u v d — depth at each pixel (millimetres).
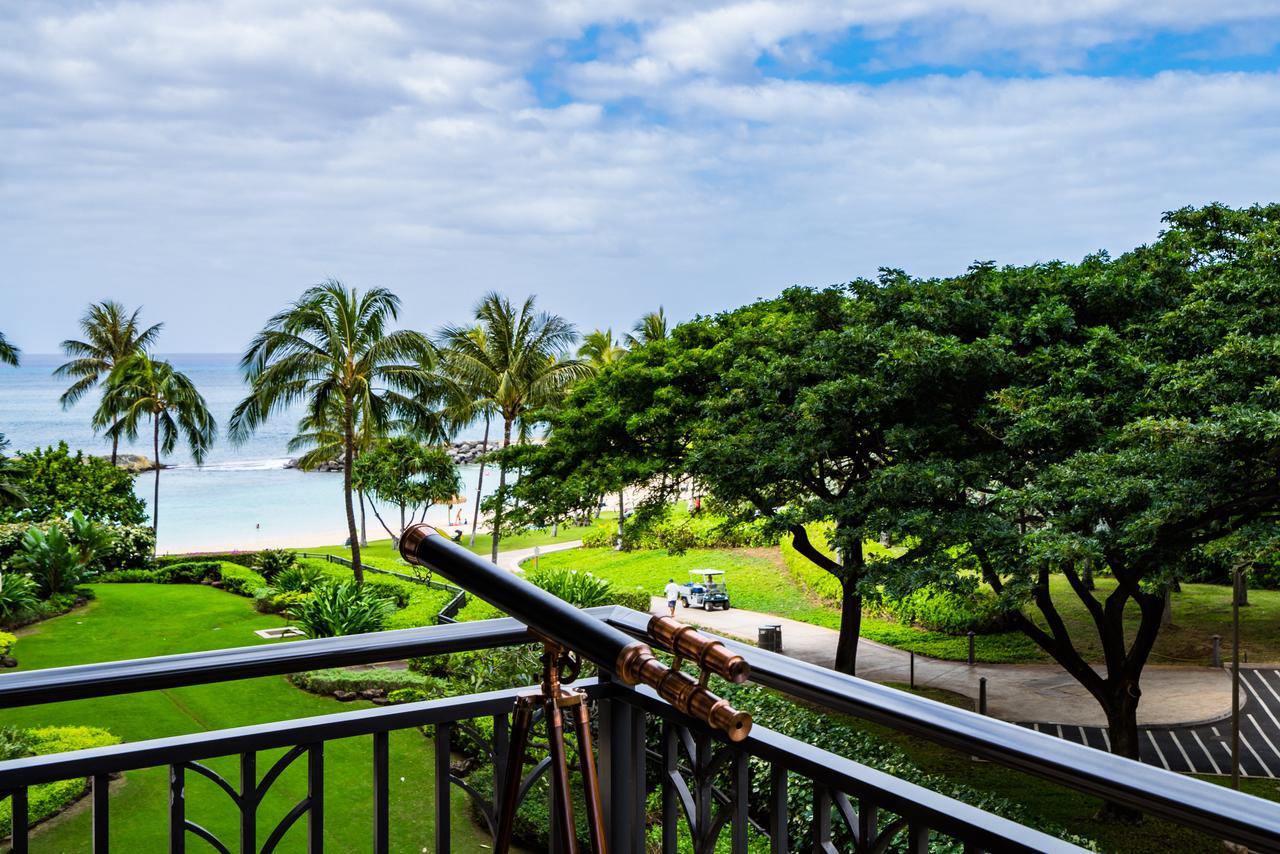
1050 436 16078
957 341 17250
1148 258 17906
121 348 59031
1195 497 13344
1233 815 1070
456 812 11820
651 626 1280
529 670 13031
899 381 17750
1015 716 21438
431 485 48406
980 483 16875
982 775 14750
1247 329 14680
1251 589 32875
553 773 1428
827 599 33625
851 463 21250
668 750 1951
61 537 31469
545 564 44500
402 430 49750
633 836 2080
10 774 1629
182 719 16797
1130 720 16750
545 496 24391
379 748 1907
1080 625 28891
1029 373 17219
